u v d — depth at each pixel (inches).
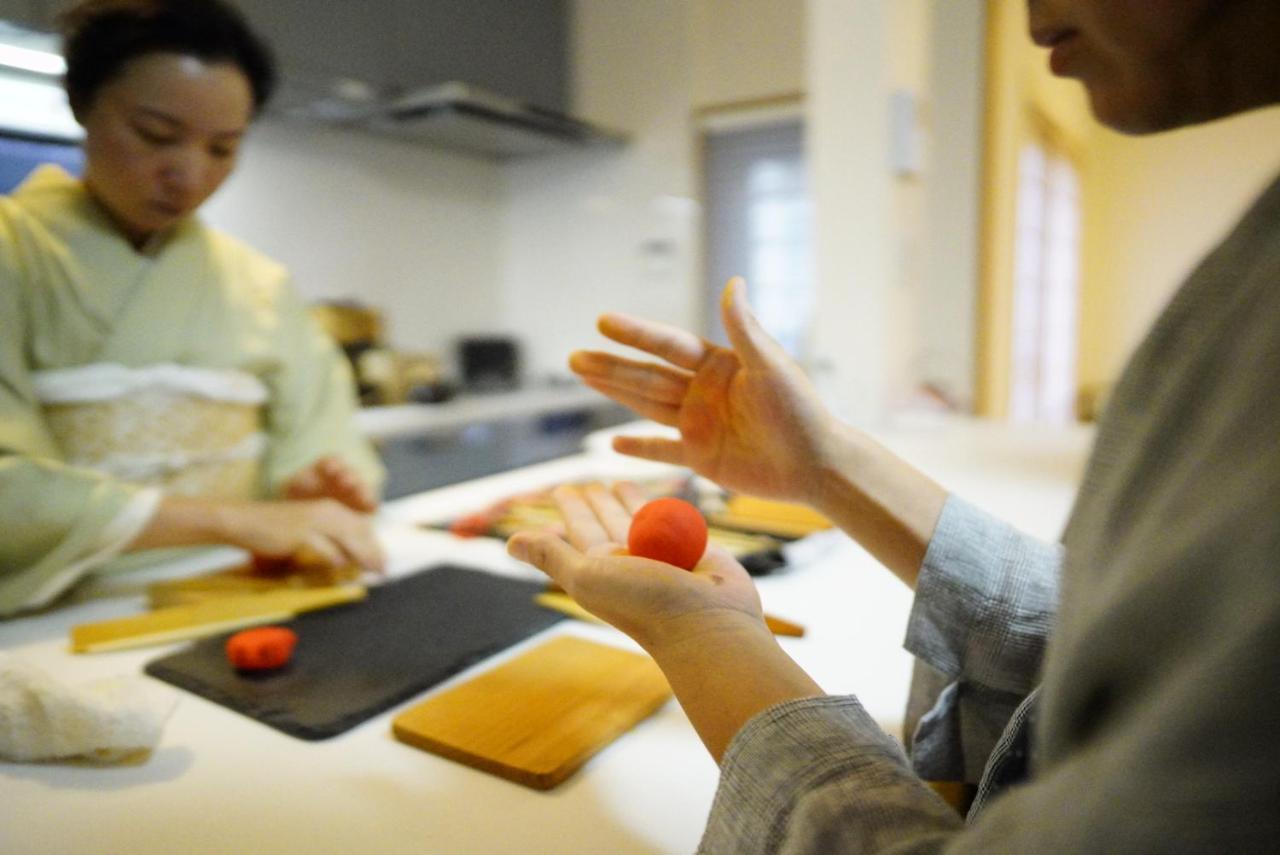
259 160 95.3
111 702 18.1
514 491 46.6
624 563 14.4
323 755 18.3
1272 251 9.0
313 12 82.0
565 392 124.0
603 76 123.1
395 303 114.8
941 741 19.7
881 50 64.1
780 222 116.3
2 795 16.8
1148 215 176.7
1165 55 10.4
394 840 15.3
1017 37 95.7
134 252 34.3
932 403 74.3
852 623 26.6
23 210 32.1
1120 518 9.5
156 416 34.1
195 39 29.6
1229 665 6.7
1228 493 7.5
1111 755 7.5
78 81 29.7
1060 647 9.6
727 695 12.5
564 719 19.2
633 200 122.6
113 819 15.9
